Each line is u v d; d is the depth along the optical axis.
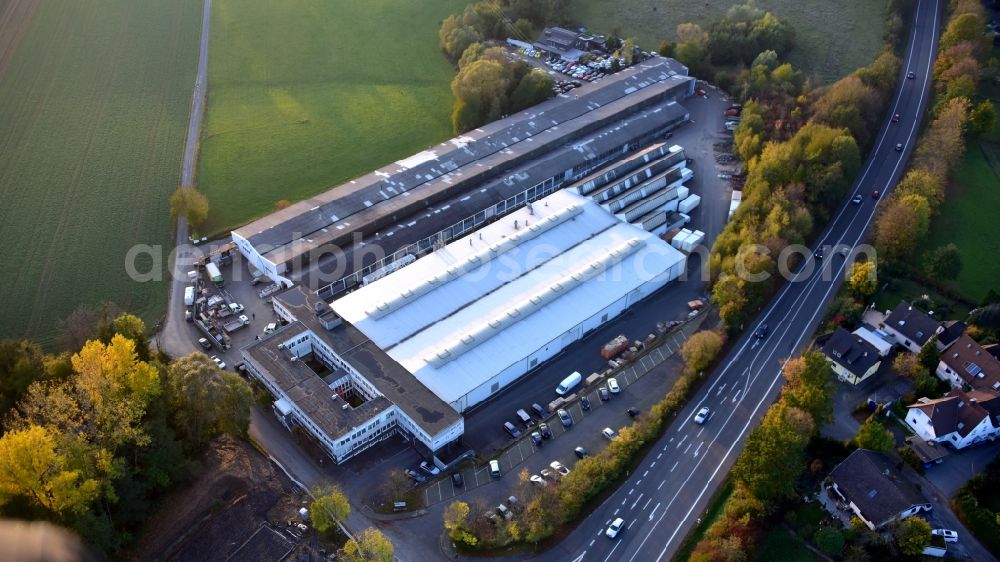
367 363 174.25
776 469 147.62
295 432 166.00
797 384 167.12
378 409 163.75
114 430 136.62
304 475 157.25
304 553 140.75
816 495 154.12
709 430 169.50
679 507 153.25
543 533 143.25
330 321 183.00
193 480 149.75
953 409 165.12
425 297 194.12
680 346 192.25
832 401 172.12
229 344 188.50
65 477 123.38
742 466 150.75
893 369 184.12
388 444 166.00
